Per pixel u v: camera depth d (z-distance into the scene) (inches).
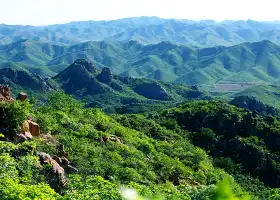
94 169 1477.6
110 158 1737.2
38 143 1434.5
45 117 1759.4
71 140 1718.8
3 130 1416.1
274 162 2893.7
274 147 3097.9
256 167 2891.2
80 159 1520.7
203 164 2421.3
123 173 1523.1
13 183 874.8
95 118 2517.2
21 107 1486.2
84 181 1152.8
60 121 1987.0
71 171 1411.2
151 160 2027.6
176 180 1879.9
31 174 1105.4
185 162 2379.4
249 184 2645.2
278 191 1978.3
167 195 1116.5
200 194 1202.0
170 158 2229.3
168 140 3038.9
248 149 3024.1
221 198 98.7
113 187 975.0
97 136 1989.4
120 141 2172.7
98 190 908.0
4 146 1200.8
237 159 2994.6
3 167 1019.3
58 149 1512.1
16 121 1439.5
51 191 882.8
